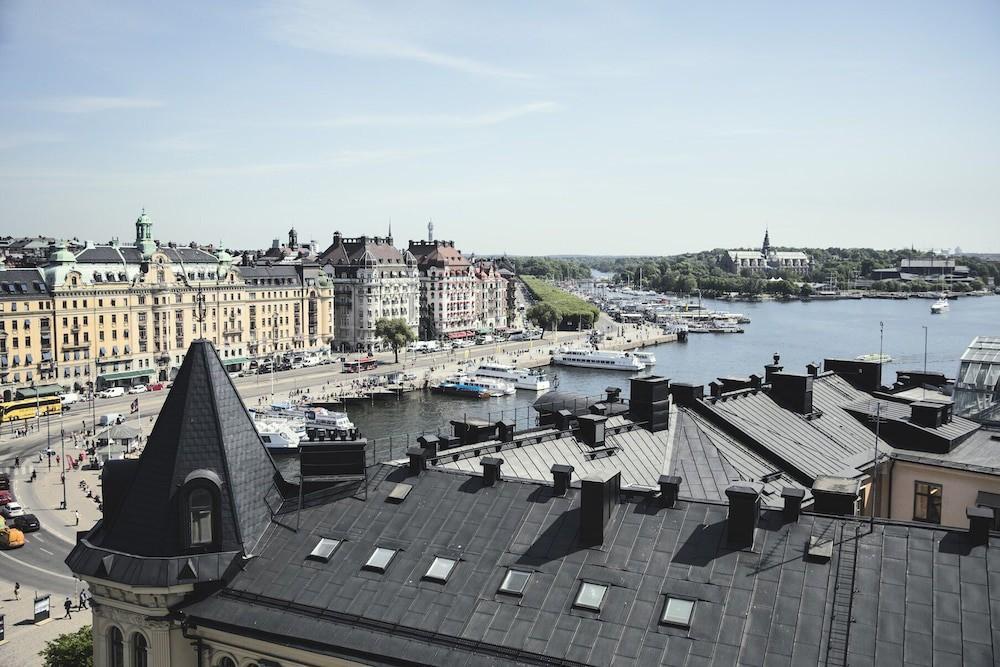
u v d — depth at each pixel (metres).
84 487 141.88
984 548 34.97
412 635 36.91
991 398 90.56
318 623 38.56
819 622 33.53
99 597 42.78
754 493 37.06
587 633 35.09
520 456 55.44
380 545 42.00
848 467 63.44
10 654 79.94
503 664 34.69
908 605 33.47
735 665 32.59
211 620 40.06
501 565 39.25
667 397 64.44
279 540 43.62
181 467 42.94
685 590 35.91
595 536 38.88
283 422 189.25
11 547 110.38
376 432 197.50
